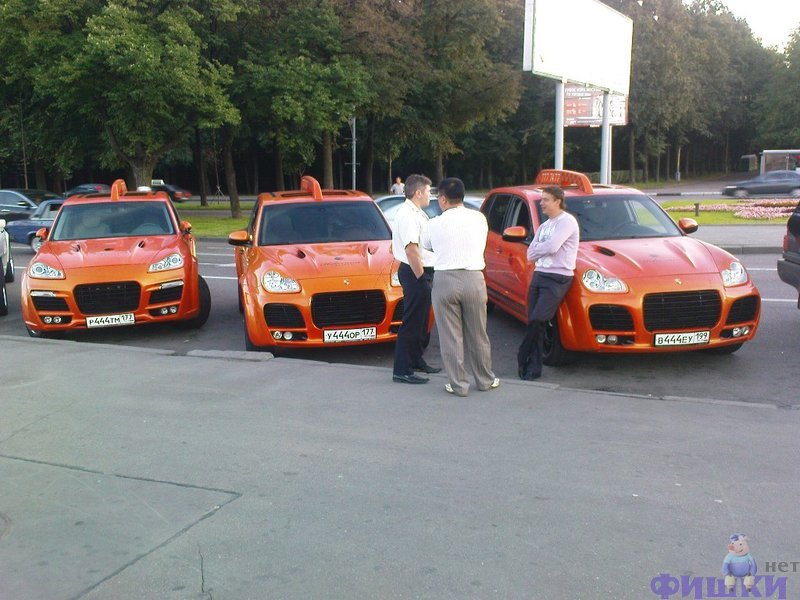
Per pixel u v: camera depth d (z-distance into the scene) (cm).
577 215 823
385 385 618
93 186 3812
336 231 882
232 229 2444
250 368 677
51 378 654
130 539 362
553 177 971
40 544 358
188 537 363
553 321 719
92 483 428
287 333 746
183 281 902
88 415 550
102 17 2228
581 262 714
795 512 381
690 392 649
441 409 552
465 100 3700
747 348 798
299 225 886
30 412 559
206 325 990
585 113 2717
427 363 751
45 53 2341
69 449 482
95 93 2483
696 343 689
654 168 8194
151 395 596
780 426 512
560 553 343
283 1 2762
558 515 380
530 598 308
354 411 550
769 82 6988
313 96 2564
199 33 2581
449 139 4041
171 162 5494
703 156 9106
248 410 555
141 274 876
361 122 4419
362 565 335
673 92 5603
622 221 818
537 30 1805
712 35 6688
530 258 664
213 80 2430
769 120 6494
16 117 3497
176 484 425
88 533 369
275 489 417
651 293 677
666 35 5544
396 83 3033
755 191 3569
